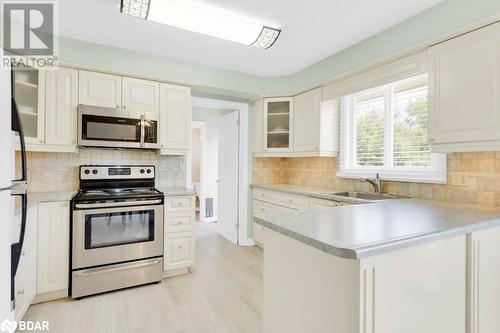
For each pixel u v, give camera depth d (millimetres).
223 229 4184
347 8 1980
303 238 960
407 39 2115
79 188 2623
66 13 2059
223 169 4234
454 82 1727
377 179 2516
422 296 986
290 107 3371
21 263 1754
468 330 1149
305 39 2471
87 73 2463
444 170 2051
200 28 2178
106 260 2279
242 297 2236
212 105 3510
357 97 2934
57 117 2336
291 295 1110
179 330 1787
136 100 2670
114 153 2863
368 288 839
